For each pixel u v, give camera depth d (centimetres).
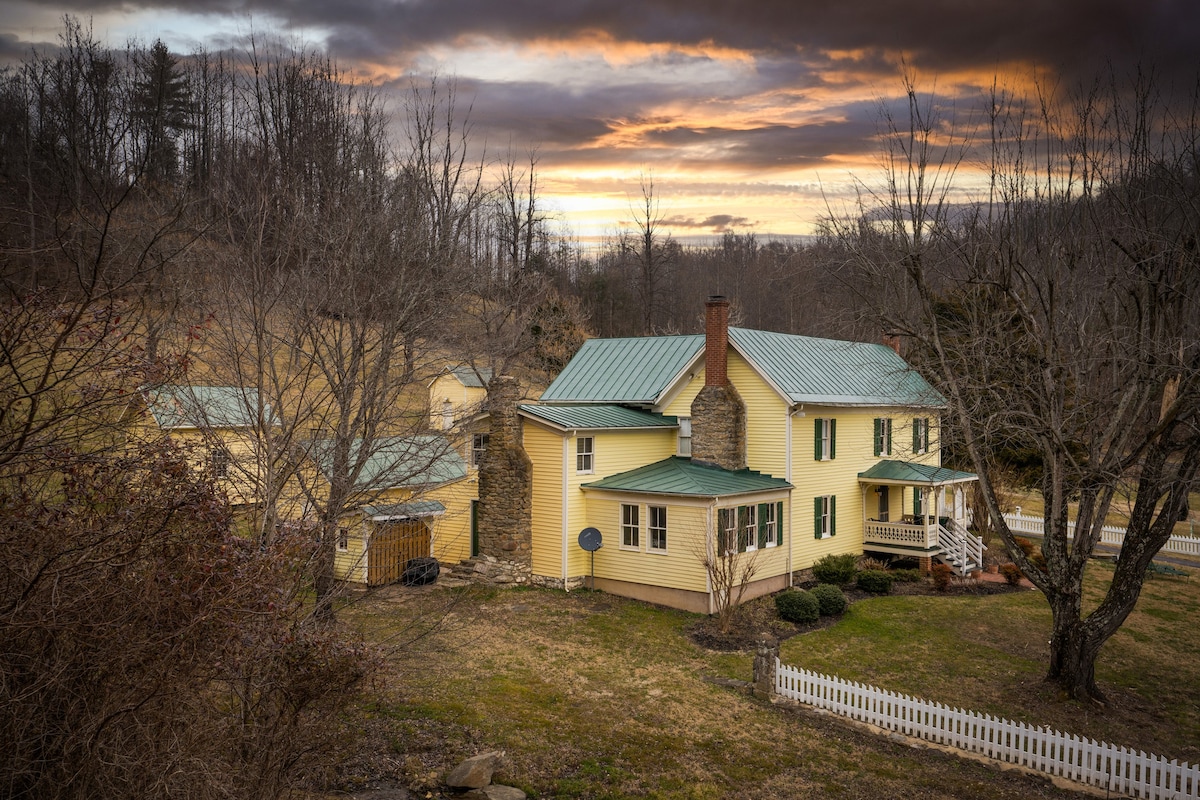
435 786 1281
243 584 827
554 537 2589
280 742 910
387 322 1614
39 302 714
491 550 2623
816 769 1411
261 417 1303
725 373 2733
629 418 2806
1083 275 1709
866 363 3188
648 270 5834
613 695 1705
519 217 4928
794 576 2698
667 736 1515
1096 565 2977
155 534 764
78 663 750
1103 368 1852
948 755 1480
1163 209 1616
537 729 1508
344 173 1845
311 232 1605
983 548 2991
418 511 2527
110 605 759
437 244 1939
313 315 1483
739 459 2739
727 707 1670
